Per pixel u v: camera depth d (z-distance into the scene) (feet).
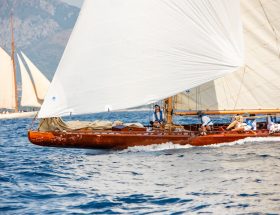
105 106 111.75
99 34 112.16
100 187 79.20
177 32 112.57
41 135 112.98
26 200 71.61
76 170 96.22
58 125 115.03
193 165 95.20
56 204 68.95
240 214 60.90
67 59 112.16
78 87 111.75
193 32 112.98
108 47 112.16
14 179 89.04
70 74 111.96
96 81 111.75
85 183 82.99
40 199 72.13
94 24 112.37
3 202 70.54
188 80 112.88
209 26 113.29
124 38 112.16
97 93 111.75
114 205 67.36
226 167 92.27
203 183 78.59
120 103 111.96
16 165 108.27
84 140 112.88
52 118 114.73
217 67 113.50
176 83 112.88
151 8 112.37
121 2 112.37
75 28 112.47
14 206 68.18
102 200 70.23
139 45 112.16
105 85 111.75
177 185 78.02
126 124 117.50
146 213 63.05
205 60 113.09
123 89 111.96
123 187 78.38
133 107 112.16
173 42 112.57
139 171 91.25
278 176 82.74
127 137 113.39
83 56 111.96
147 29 112.37
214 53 113.39
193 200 68.23
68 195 74.23
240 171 88.02
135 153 112.98
